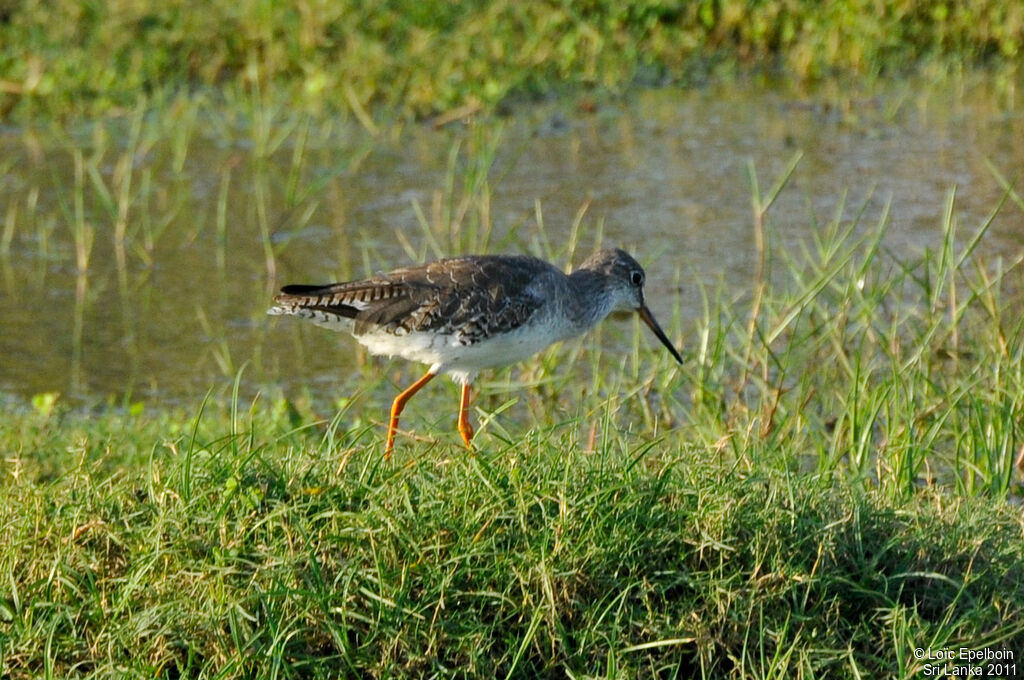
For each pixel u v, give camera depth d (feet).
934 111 69.72
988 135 65.57
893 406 38.58
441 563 25.68
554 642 25.23
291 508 26.18
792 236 55.47
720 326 43.55
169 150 68.95
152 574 25.93
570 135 69.00
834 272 43.29
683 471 28.66
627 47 77.51
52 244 59.21
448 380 45.88
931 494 31.40
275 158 67.67
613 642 24.95
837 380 43.98
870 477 35.09
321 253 56.59
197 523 26.61
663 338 41.88
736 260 53.67
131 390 45.55
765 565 26.50
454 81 73.67
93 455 36.27
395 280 35.73
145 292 54.24
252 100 72.54
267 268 55.36
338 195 62.75
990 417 37.27
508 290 36.06
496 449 32.63
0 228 60.59
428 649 24.91
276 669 23.99
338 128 71.05
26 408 43.42
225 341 49.73
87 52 76.33
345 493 27.25
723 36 78.79
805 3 78.18
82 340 49.85
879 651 25.90
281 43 75.77
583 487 27.20
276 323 51.37
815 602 26.37
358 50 74.84
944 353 44.80
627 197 60.49
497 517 26.45
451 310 35.37
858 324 47.55
